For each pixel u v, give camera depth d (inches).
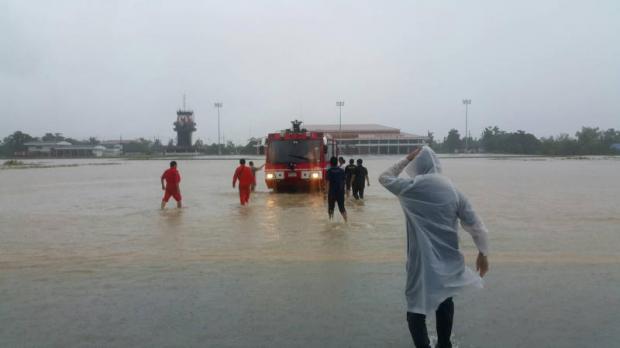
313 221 547.5
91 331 215.6
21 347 198.2
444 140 7352.4
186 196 868.6
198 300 258.8
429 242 174.1
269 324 222.8
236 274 311.6
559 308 241.1
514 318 227.6
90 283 293.3
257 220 557.9
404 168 189.0
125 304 252.8
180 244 414.9
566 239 425.4
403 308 243.3
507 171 1679.4
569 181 1173.7
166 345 200.2
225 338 207.2
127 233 473.4
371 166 2255.2
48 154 6555.1
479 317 229.1
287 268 326.3
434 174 179.3
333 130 5393.7
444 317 181.0
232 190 997.2
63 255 373.4
